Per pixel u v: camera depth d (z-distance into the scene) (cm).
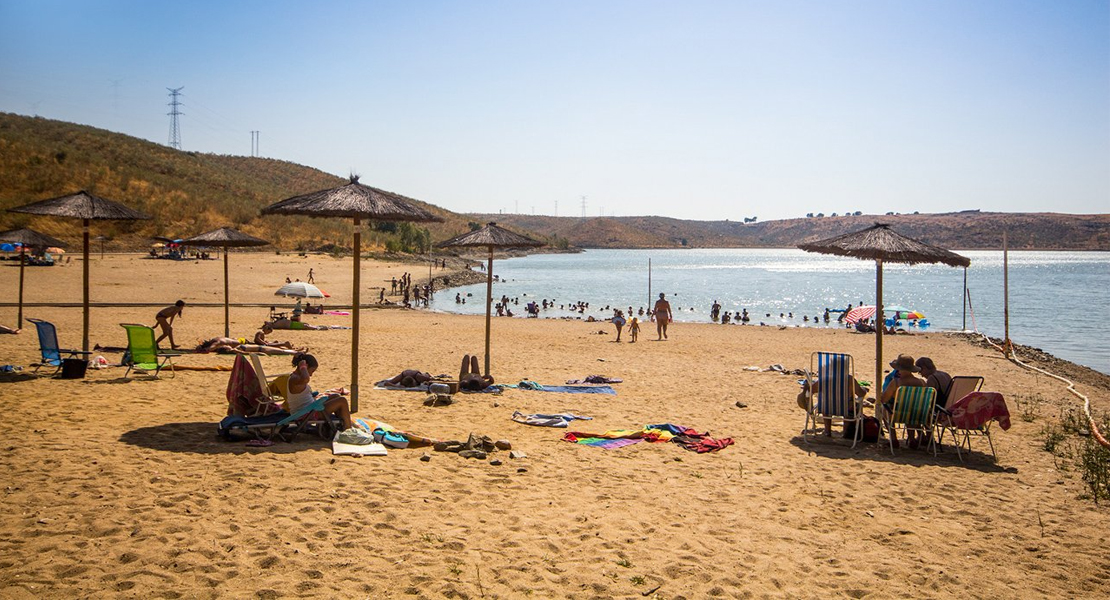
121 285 3694
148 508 561
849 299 5334
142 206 7069
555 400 1177
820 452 880
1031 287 6638
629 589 480
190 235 7062
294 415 796
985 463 852
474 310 4075
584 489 694
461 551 526
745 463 818
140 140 10144
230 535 523
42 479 611
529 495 664
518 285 6444
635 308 4425
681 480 741
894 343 2512
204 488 616
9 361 1302
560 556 527
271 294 3753
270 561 484
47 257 4362
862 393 919
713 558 539
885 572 530
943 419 886
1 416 832
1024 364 2041
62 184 6712
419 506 613
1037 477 796
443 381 1230
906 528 626
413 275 5888
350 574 476
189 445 748
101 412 891
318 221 9300
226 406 975
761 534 595
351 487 646
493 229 1278
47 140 7888
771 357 1964
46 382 1081
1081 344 2936
